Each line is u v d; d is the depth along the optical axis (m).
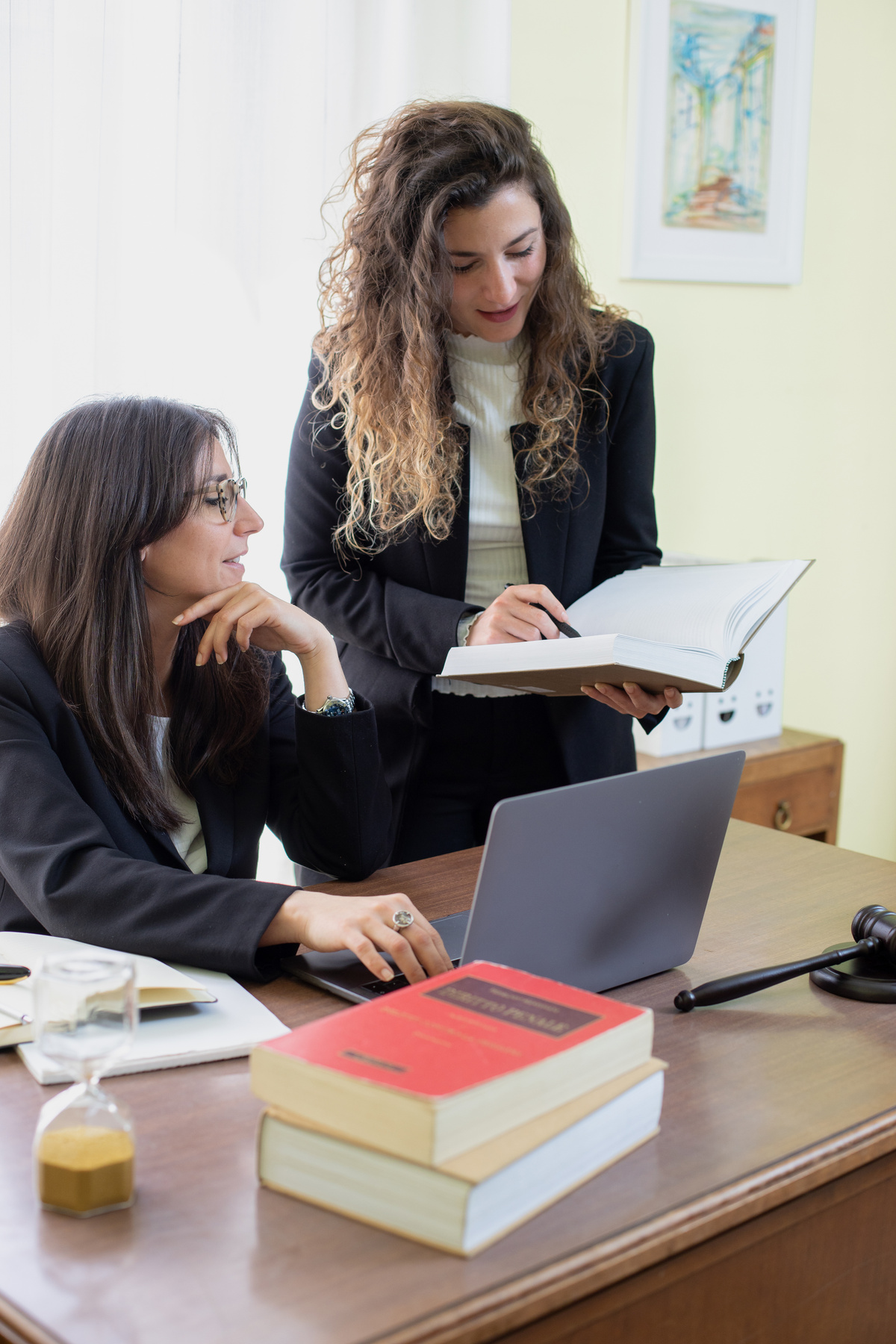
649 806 1.09
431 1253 0.73
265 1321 0.67
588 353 1.76
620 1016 0.85
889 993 1.14
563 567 1.77
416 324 1.59
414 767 1.77
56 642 1.33
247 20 2.20
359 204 1.67
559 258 1.66
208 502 1.36
